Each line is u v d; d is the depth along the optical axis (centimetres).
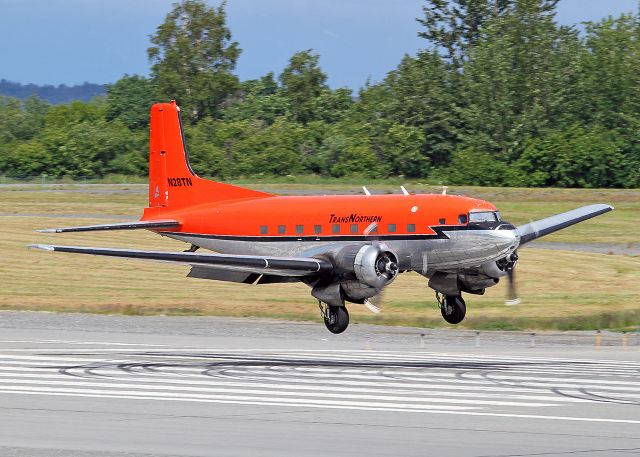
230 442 5597
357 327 12250
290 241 11244
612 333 11894
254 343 10662
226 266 9400
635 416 6384
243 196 12119
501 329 12269
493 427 6022
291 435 5781
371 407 6712
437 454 5300
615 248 19575
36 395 7188
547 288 15612
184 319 12938
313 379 7994
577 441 5619
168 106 12556
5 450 5412
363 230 10575
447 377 8125
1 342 10506
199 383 7756
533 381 7906
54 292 15600
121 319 12862
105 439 5678
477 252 9906
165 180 12544
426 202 10288
